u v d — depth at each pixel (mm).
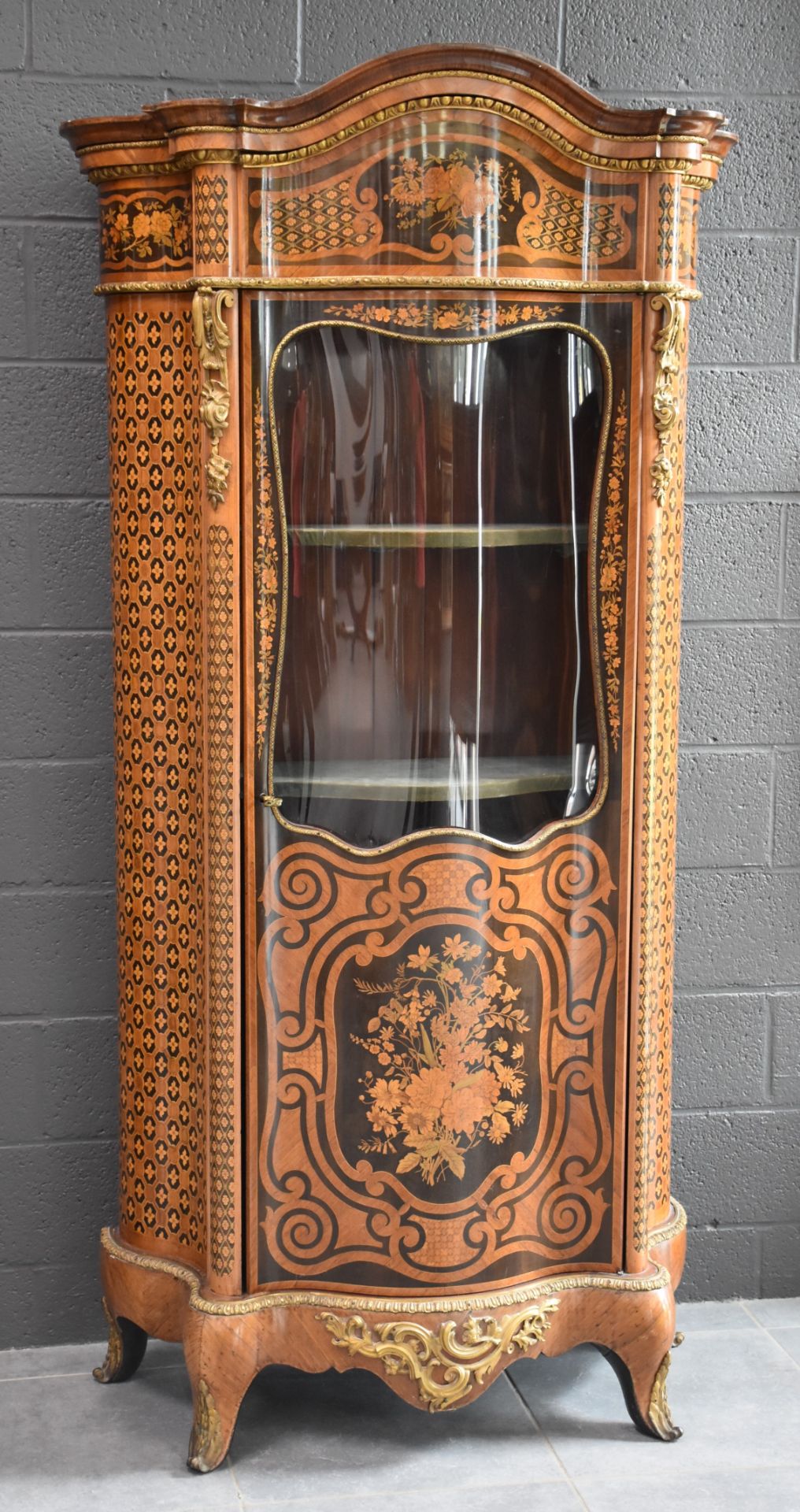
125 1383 2596
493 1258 2328
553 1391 2584
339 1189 2303
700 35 2637
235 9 2506
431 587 2248
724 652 2795
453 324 2141
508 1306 2314
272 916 2254
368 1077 2279
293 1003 2270
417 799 2266
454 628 2258
